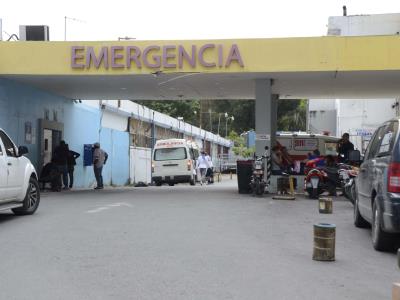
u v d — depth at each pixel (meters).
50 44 17.47
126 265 7.11
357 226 10.74
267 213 12.63
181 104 64.50
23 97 19.86
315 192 16.30
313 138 24.38
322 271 6.92
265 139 18.58
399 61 16.45
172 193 18.70
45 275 6.60
